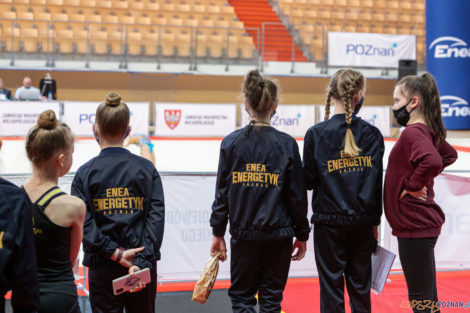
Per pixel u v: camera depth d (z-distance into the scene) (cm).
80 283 417
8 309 359
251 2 2059
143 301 266
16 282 182
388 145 1295
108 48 1662
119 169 264
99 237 252
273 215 283
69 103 1369
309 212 445
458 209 453
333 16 1980
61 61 1622
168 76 1717
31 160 226
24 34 1593
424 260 302
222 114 1459
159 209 265
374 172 305
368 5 2045
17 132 1349
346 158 302
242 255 291
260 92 287
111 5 1794
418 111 305
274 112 302
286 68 1767
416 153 288
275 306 295
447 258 456
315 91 1861
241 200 285
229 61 1755
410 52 1662
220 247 305
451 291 416
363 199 301
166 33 1720
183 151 1153
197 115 1446
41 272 223
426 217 300
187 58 1725
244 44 1764
